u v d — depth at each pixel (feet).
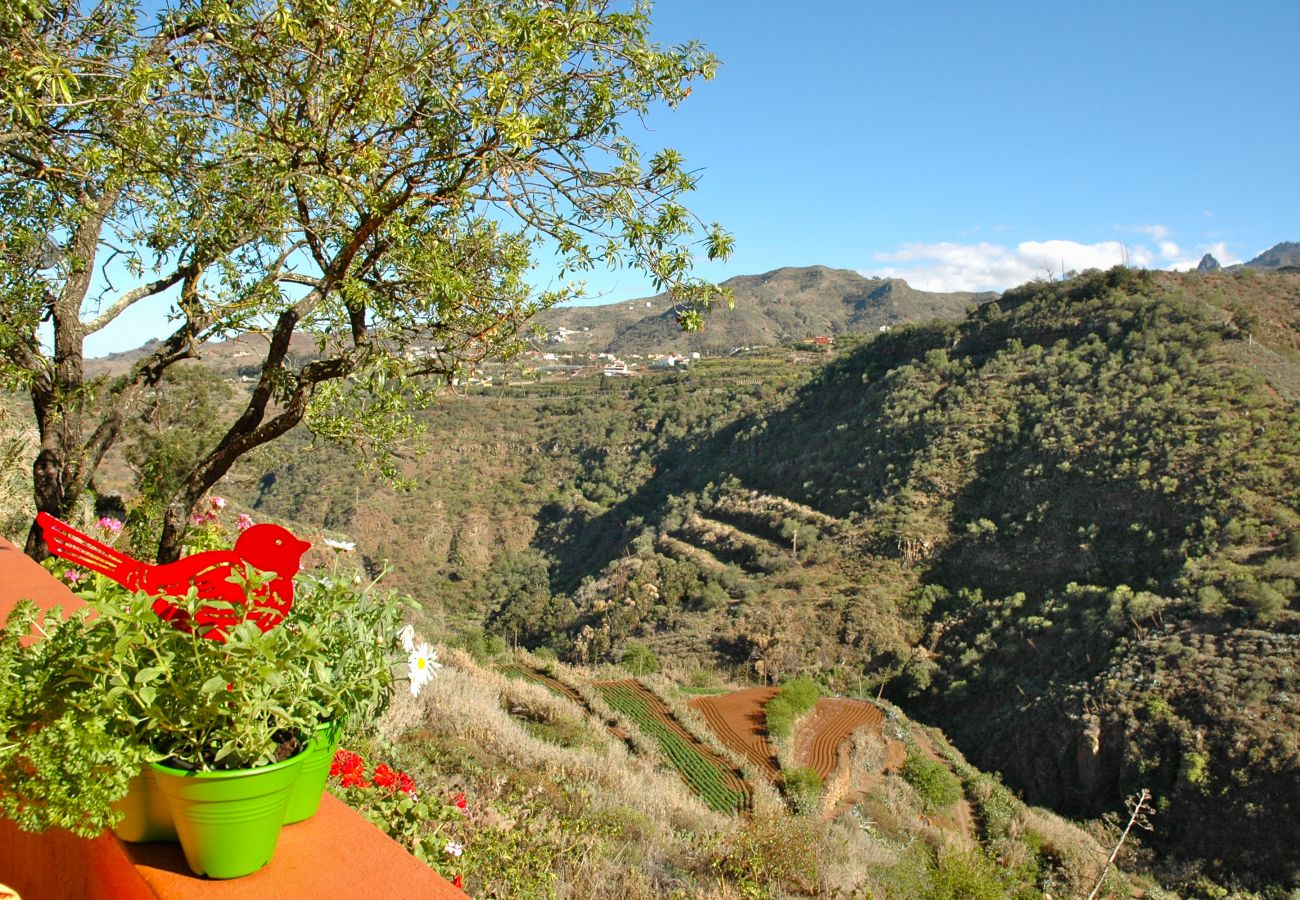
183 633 4.21
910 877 33.60
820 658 124.98
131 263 14.75
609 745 44.88
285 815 4.32
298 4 10.12
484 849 14.56
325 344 13.48
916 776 65.67
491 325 12.87
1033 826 60.59
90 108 11.59
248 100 12.38
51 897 5.31
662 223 11.53
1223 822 74.13
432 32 10.87
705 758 52.60
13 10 9.52
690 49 11.56
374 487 215.92
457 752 23.81
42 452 14.94
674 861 23.29
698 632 138.62
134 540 19.47
